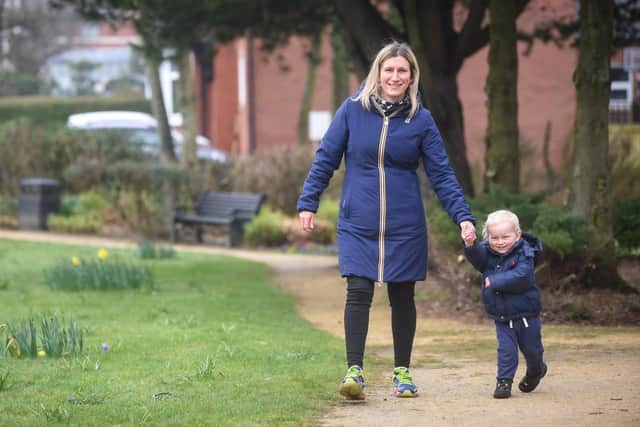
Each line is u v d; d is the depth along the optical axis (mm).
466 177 17594
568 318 12672
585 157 14031
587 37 14047
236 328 11594
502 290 7539
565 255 13375
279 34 21688
